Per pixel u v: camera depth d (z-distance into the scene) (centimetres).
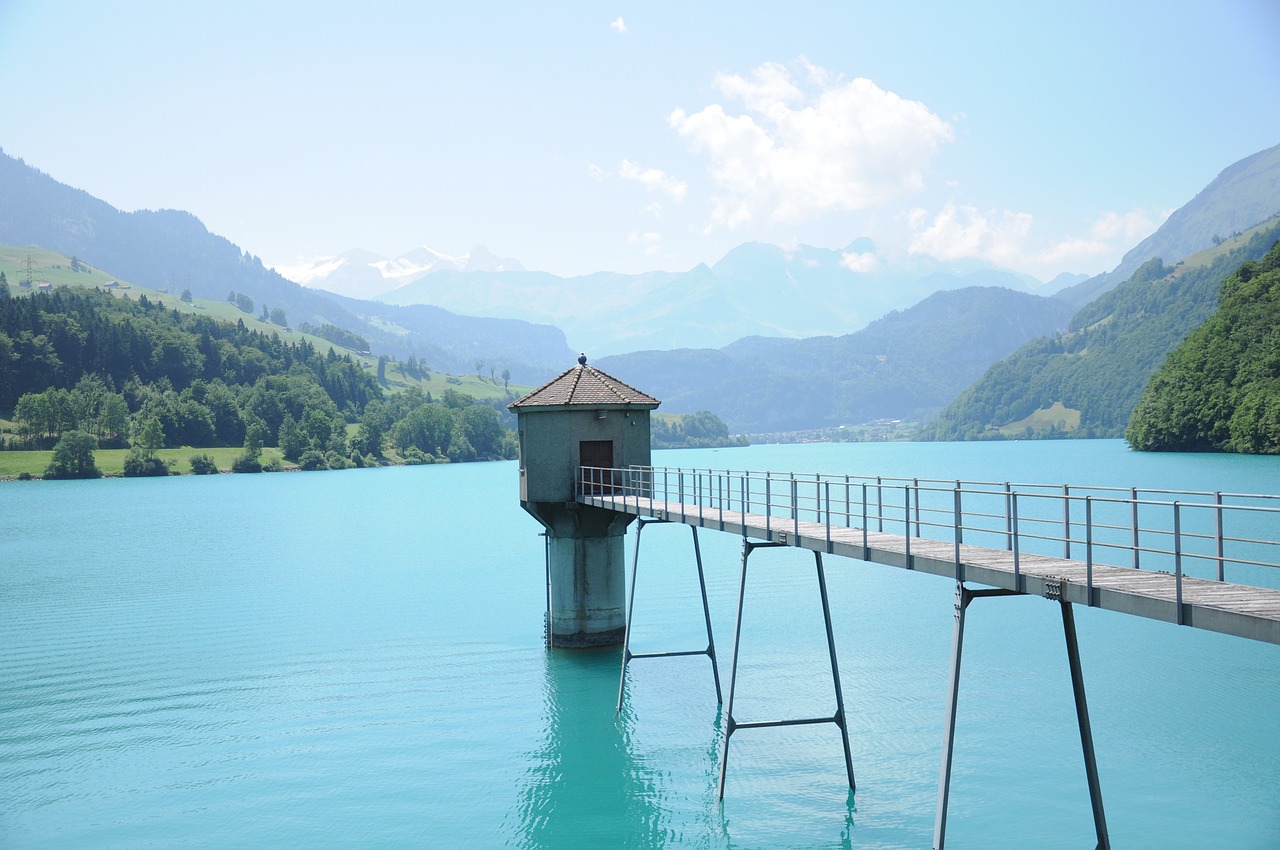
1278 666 4147
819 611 5538
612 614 4600
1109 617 5266
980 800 2831
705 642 4759
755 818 2764
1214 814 2700
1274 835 2569
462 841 2669
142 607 6050
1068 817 2711
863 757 3188
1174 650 4478
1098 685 3909
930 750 3238
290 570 7638
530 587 6675
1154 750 3172
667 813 2814
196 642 5041
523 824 2767
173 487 18288
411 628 5294
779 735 3425
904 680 4047
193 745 3450
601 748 3341
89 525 11425
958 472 16825
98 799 2991
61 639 5153
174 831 2764
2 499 15462
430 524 11469
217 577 7294
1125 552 7281
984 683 3975
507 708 3800
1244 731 3325
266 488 18162
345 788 3039
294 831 2753
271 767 3228
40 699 4028
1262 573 6281
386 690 4081
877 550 2422
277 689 4131
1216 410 16538
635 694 3938
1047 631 4928
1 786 3103
